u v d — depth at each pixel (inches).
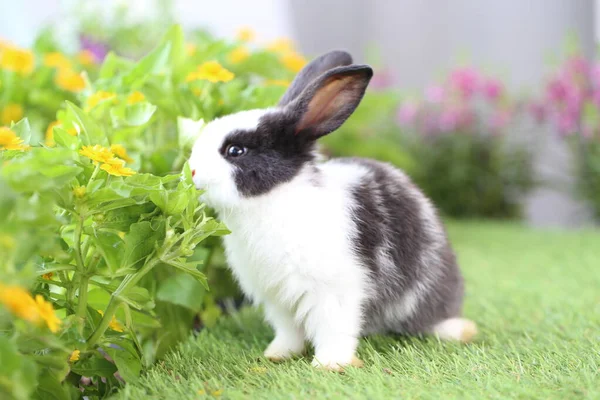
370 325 29.0
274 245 26.7
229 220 27.3
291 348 28.2
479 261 43.1
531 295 35.5
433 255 29.4
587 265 41.4
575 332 29.3
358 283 27.1
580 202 63.8
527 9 73.6
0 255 21.1
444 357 26.9
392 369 26.1
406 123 67.6
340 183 28.0
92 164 24.4
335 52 29.5
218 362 26.8
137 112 29.8
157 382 24.8
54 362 22.6
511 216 66.7
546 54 67.0
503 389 24.1
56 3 61.4
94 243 24.7
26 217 21.3
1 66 37.4
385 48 81.9
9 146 23.4
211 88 32.3
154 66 32.7
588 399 23.4
